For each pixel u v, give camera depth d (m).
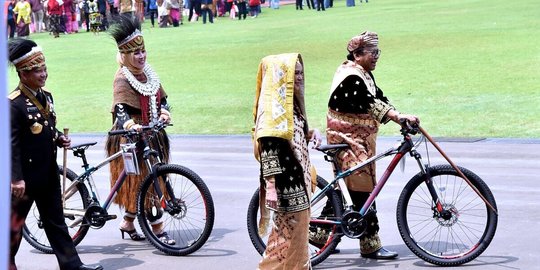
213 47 46.91
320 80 32.81
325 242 11.06
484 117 23.77
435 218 11.10
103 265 11.67
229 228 13.48
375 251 11.48
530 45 37.59
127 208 12.83
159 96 12.74
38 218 12.15
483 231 12.18
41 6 72.81
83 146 12.38
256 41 48.56
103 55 48.31
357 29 50.66
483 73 31.48
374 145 11.20
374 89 11.20
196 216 14.07
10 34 66.81
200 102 29.91
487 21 48.88
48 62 45.69
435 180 11.32
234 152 21.23
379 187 11.04
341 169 11.11
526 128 22.02
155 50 47.19
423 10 61.19
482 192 10.94
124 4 62.25
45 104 10.52
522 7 56.38
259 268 8.84
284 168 8.46
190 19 73.56
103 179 18.19
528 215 13.49
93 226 12.20
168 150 12.84
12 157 9.99
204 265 11.52
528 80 29.41
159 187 11.95
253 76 35.62
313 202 10.97
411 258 11.50
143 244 12.85
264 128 8.34
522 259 11.23
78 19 75.62
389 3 74.00
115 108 12.36
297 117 8.74
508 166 17.59
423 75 31.98
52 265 11.91
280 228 8.63
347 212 10.90
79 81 37.81
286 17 68.06
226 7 77.81
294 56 8.48
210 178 17.84
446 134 21.86
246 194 16.12
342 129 11.12
